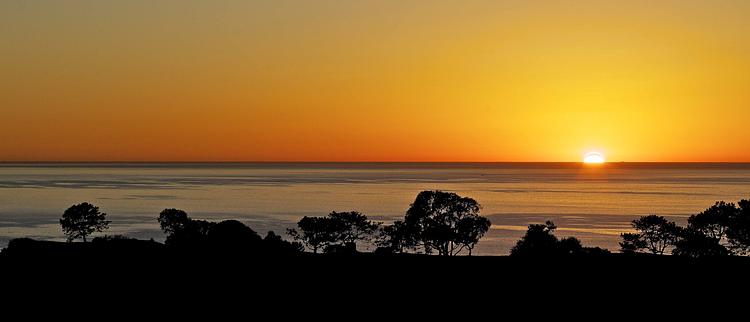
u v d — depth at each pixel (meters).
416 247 95.25
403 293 58.59
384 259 71.81
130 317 50.50
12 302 53.66
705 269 67.25
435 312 53.44
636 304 55.41
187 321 49.97
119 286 58.00
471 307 54.84
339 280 62.12
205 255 68.25
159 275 61.31
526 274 65.62
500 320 51.62
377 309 54.00
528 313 53.28
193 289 57.72
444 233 89.44
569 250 82.00
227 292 57.19
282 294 57.22
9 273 61.50
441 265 69.31
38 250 68.88
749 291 59.00
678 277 64.06
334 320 51.09
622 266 69.25
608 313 53.22
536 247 82.19
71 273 61.59
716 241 84.00
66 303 53.53
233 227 72.88
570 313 53.31
